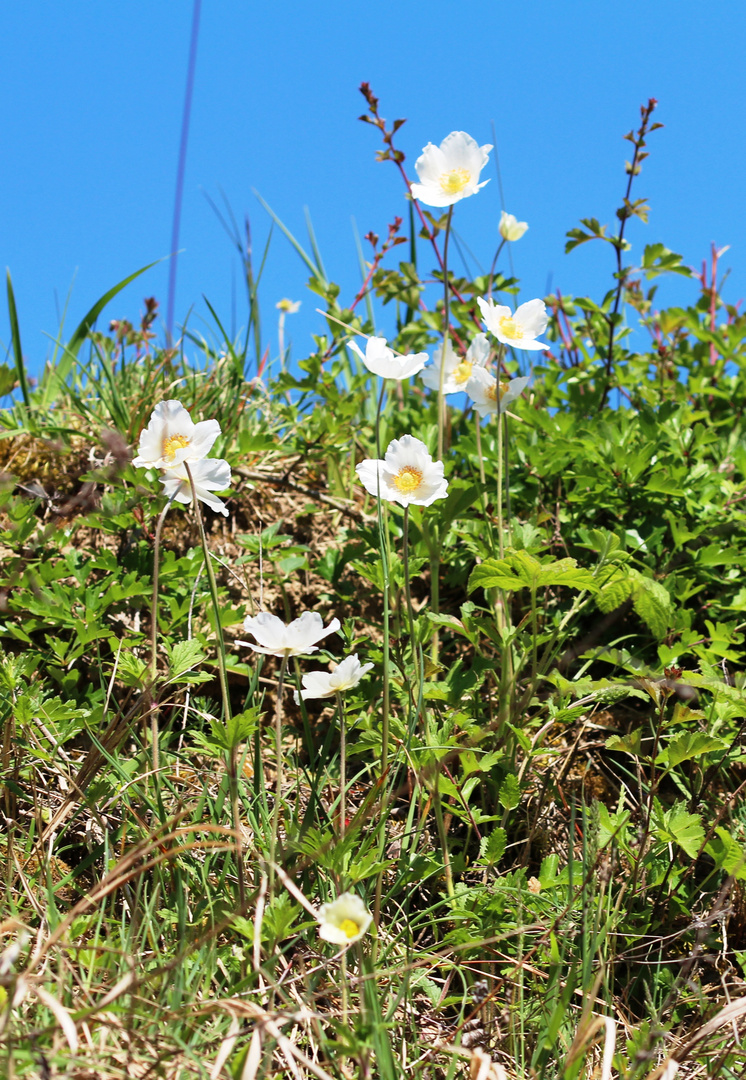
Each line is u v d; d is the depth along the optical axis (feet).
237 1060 4.99
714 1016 5.94
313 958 6.43
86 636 8.16
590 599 9.81
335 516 11.35
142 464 6.50
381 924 7.00
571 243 11.65
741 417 12.84
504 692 7.84
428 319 11.78
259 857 6.59
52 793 7.86
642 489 10.34
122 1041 5.24
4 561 9.39
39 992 4.79
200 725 8.72
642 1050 5.47
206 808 7.58
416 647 7.51
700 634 9.87
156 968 5.67
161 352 13.10
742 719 8.31
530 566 7.23
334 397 11.16
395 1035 6.15
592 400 11.94
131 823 7.36
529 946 6.79
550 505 10.84
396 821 8.13
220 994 5.96
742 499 10.51
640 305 14.26
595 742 8.46
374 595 10.12
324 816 7.63
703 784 7.75
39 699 7.73
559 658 9.11
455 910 6.59
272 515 11.18
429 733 7.25
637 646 9.78
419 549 8.98
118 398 11.53
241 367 12.35
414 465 7.01
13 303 12.18
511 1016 6.05
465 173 8.10
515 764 7.89
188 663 7.09
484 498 8.59
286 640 6.11
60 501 10.34
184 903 6.03
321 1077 4.97
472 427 11.69
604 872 6.77
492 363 11.26
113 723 7.30
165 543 10.41
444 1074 5.92
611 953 6.77
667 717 8.59
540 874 6.91
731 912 6.97
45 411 12.19
